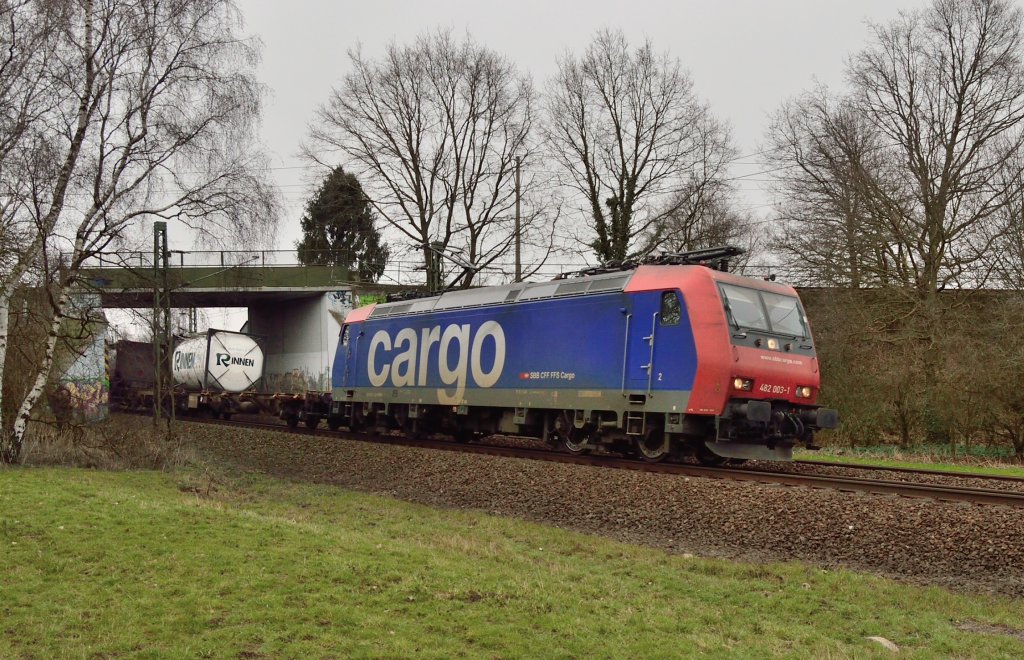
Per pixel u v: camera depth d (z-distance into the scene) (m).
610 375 17.59
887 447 29.03
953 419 27.31
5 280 17.30
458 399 21.84
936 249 28.55
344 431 28.59
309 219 51.41
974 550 10.29
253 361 38.25
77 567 9.20
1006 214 26.94
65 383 21.52
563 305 19.05
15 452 17.67
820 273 29.94
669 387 16.31
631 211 34.62
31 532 10.41
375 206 36.22
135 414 39.44
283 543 10.42
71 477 15.91
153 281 24.11
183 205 19.41
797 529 11.63
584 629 7.98
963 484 15.49
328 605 8.17
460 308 22.31
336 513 15.27
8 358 19.91
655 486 13.92
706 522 12.55
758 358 16.11
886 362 28.25
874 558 10.75
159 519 11.26
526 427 20.59
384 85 35.59
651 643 7.73
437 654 7.10
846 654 7.79
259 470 21.22
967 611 9.12
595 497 14.32
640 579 10.54
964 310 28.05
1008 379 25.77
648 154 34.16
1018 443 27.09
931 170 28.94
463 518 14.49
